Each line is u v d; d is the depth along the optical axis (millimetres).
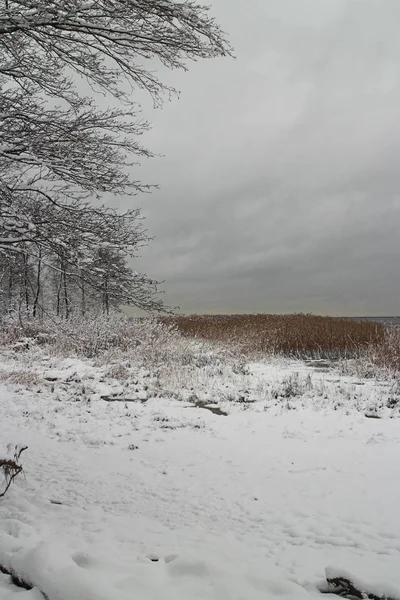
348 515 4449
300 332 20000
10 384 12031
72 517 4188
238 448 7148
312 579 2963
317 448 7051
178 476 5793
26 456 6391
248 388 11820
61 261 5617
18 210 5305
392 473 5777
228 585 2594
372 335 18844
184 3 4805
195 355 15883
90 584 2389
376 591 2701
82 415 9305
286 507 4715
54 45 4988
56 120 5418
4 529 3479
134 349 16391
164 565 2949
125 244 5590
